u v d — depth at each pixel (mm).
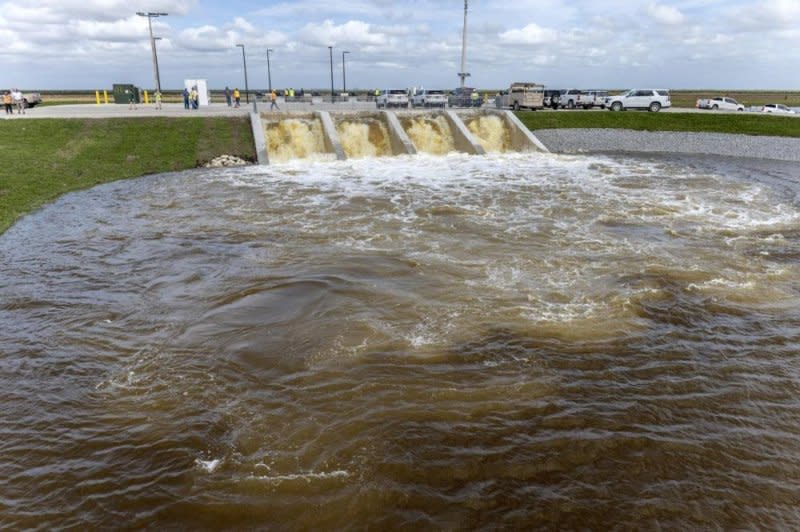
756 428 6758
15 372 8062
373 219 16609
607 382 7715
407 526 5285
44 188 20125
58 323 9609
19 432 6699
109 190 20875
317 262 12633
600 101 46656
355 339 8867
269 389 7535
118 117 30672
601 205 18797
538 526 5289
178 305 10352
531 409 7070
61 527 5309
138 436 6609
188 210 17734
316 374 7867
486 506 5531
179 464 6125
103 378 7891
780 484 5832
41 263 12633
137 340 9000
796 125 34781
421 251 13469
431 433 6590
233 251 13516
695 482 5848
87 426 6812
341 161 28297
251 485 5797
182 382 7750
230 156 27125
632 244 14203
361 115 32500
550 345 8703
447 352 8461
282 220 16469
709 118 37250
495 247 13852
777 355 8516
